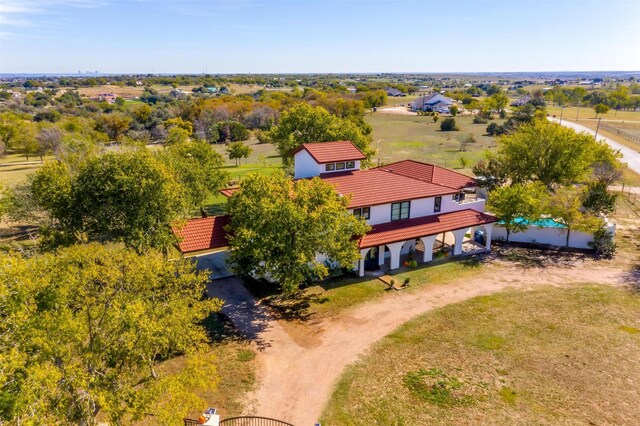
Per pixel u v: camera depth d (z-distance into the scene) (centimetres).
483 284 3222
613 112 16838
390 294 3056
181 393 1577
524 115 11250
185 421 1845
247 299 2986
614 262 3612
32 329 1421
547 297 3019
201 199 3788
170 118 11850
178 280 2056
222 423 1886
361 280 3259
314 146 3825
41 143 7994
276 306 2895
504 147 5216
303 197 2878
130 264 1898
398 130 11575
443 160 7531
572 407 1998
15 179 6162
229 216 3303
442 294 3062
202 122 11438
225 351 2411
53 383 1280
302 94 17012
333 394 2089
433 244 3744
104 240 3212
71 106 14825
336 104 13450
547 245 4000
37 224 4038
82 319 1580
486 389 2114
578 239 3928
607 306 2891
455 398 2056
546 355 2377
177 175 3578
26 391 1257
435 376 2211
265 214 2706
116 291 1798
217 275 3338
